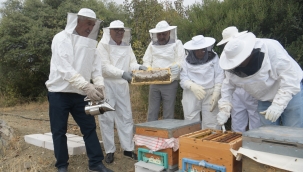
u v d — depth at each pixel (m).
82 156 4.34
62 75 3.30
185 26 6.18
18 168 3.95
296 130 2.57
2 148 4.53
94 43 3.55
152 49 4.63
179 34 6.29
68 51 3.35
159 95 4.62
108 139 4.25
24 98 11.44
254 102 4.43
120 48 4.25
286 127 2.74
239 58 2.78
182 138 2.82
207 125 4.41
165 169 3.12
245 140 2.43
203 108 4.40
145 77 4.28
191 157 2.75
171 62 4.52
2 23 10.65
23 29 10.69
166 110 4.58
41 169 3.92
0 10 11.19
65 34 3.41
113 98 4.28
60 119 3.54
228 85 3.55
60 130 3.57
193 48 3.98
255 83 3.11
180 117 6.27
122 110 4.37
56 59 3.35
